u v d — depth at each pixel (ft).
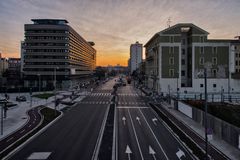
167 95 251.39
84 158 82.02
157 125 132.36
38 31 403.75
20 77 454.81
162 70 282.77
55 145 96.17
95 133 115.03
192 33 278.87
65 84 406.21
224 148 91.81
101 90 374.22
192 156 84.07
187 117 153.38
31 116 163.02
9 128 126.93
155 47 313.12
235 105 166.61
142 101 236.84
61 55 405.59
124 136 109.50
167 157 83.15
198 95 248.11
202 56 278.26
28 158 82.07
